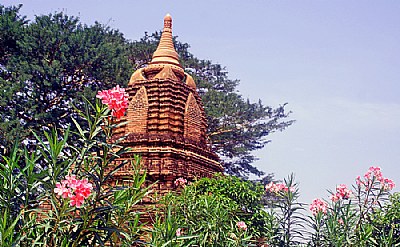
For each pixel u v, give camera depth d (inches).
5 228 254.2
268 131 1619.1
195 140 1000.2
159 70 1063.6
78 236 279.9
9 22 1167.6
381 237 445.7
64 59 1143.6
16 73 1131.9
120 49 1318.9
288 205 464.1
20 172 285.6
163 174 879.7
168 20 1157.1
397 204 489.1
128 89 1024.2
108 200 305.4
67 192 267.6
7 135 992.2
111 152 292.8
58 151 281.6
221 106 1541.6
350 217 434.6
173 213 498.0
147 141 924.6
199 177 928.9
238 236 479.5
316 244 442.9
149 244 321.1
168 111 979.3
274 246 458.6
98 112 291.3
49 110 1155.9
